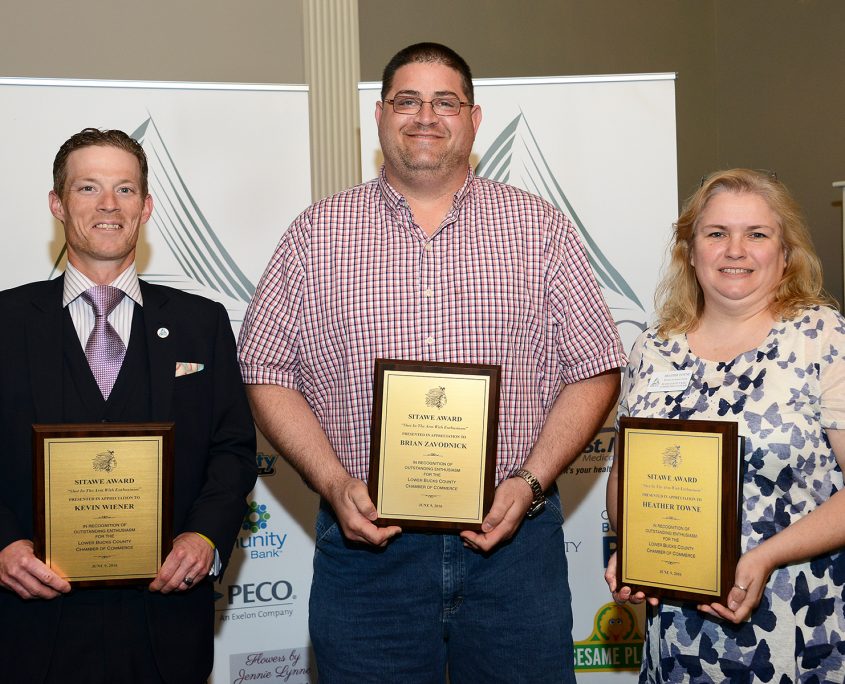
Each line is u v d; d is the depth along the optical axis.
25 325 2.00
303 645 2.96
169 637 1.96
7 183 2.77
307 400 2.24
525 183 3.00
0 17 3.84
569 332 2.16
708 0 5.93
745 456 1.88
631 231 3.01
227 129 2.91
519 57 5.61
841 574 1.88
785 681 1.83
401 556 2.04
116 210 2.02
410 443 1.96
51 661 1.88
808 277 2.01
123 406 1.98
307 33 3.37
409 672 2.06
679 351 2.06
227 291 2.92
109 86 2.84
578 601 3.01
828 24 5.14
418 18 5.45
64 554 1.85
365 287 2.09
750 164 5.71
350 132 3.38
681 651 1.91
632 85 3.01
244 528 2.91
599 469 3.01
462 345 2.06
